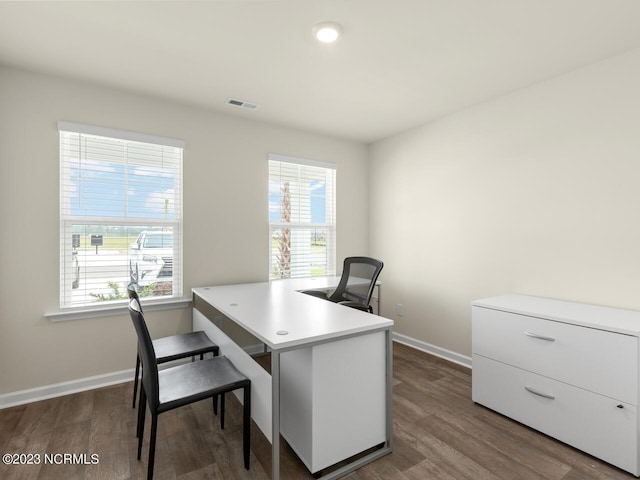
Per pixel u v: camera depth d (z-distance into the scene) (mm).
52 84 2389
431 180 3326
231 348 2057
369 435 1766
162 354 2100
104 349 2578
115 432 1980
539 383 1968
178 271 2920
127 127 2646
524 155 2582
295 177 3596
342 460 1689
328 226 3861
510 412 2115
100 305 2586
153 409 1456
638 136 2029
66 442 1884
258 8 1688
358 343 1721
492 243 2807
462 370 2910
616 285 2117
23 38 1936
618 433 1665
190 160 2926
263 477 1620
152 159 2799
